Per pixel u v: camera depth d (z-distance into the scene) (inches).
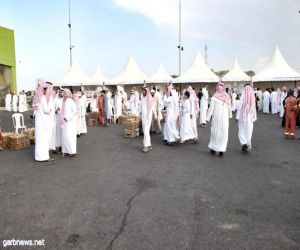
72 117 349.4
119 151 386.9
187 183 253.8
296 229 172.1
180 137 438.6
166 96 430.0
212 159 339.9
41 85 329.4
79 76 1198.9
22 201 214.7
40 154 331.0
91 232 168.6
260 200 215.9
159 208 201.2
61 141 373.1
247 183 254.1
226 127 350.0
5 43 1158.3
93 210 198.4
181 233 167.0
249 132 374.9
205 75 1158.3
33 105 333.4
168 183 253.8
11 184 253.0
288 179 265.6
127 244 155.7
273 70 1205.1
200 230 170.6
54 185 249.6
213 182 256.5
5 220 184.7
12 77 1214.3
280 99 882.8
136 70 1234.0
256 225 176.9
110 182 256.8
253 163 321.7
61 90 407.5
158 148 404.8
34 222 181.6
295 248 152.2
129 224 178.1
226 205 206.5
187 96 426.3
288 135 489.4
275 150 391.5
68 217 188.1
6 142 408.8
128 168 301.9
